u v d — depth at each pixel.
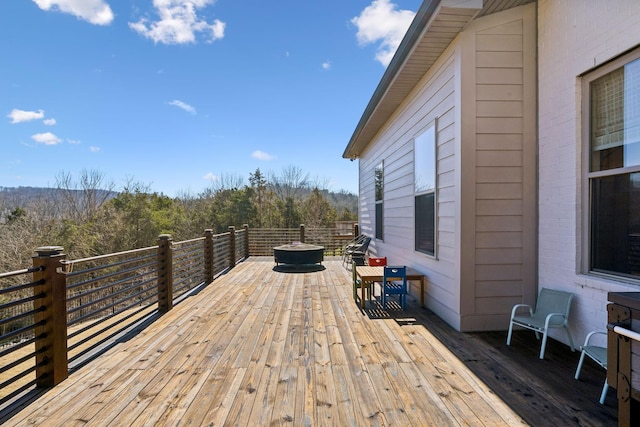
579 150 3.00
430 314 4.32
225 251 8.43
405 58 4.24
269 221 19.67
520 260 3.58
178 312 4.50
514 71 3.54
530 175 3.55
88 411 2.13
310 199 20.59
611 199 2.75
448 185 3.92
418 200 5.03
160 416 2.06
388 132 6.86
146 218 16.44
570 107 3.06
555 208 3.27
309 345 3.25
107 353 3.09
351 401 2.21
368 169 9.27
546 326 2.87
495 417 2.01
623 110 2.62
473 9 3.12
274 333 3.62
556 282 3.26
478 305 3.60
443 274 4.07
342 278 7.09
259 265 9.06
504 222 3.57
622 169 2.61
